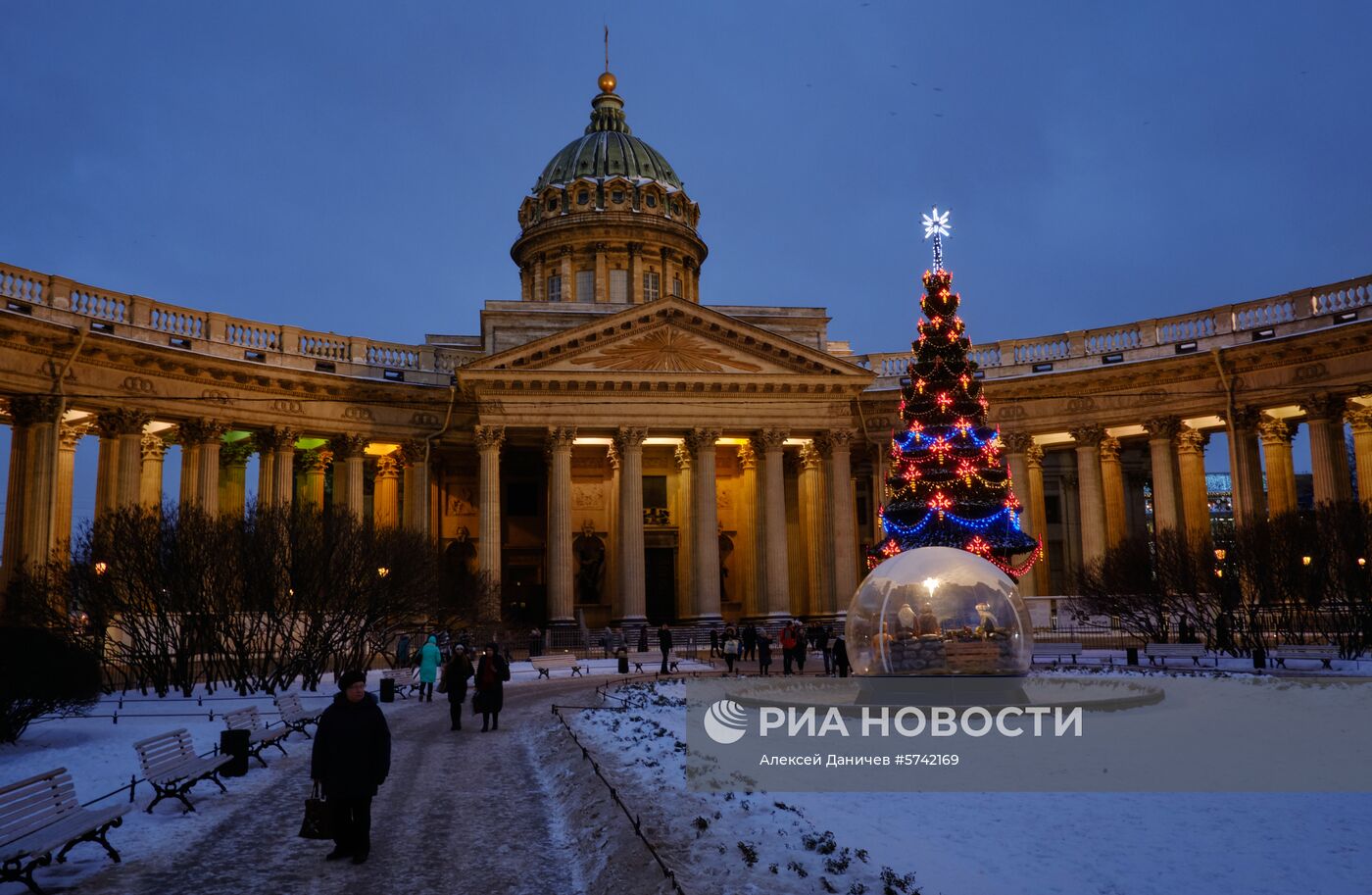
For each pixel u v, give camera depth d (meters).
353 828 12.86
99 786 17.48
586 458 69.38
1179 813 14.12
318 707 29.36
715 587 60.66
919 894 10.59
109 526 35.78
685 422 61.38
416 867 12.60
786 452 68.69
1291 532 41.78
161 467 58.25
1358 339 51.81
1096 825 13.49
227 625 34.78
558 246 81.69
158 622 34.31
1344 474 52.78
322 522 39.50
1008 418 62.84
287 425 56.53
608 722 24.03
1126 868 11.65
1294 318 54.88
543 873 12.34
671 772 17.28
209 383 53.66
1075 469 75.62
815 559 63.00
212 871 12.38
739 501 70.31
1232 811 14.20
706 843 12.60
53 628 31.94
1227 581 43.34
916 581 23.19
